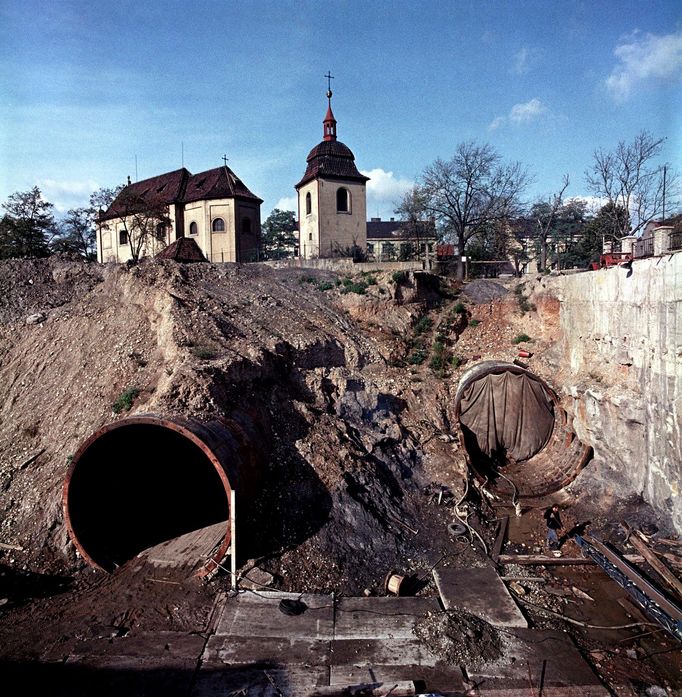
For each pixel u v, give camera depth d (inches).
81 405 615.5
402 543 546.6
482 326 1002.1
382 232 2792.8
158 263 1006.4
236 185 1680.6
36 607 430.9
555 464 729.6
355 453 629.9
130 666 369.7
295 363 778.8
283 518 526.6
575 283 788.6
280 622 420.2
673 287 518.6
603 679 376.8
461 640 398.0
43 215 1643.7
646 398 574.9
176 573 473.7
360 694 350.9
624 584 475.2
